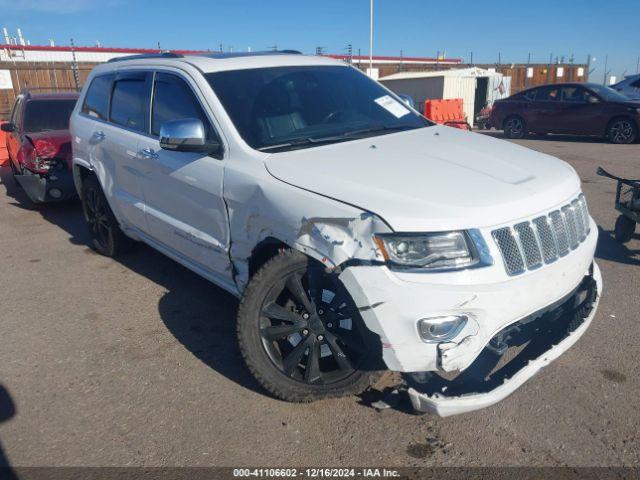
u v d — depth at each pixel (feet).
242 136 11.87
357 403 10.81
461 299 8.63
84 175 19.34
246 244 11.42
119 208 16.98
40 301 16.06
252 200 10.98
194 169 12.51
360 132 13.00
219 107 12.36
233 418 10.51
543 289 9.45
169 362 12.53
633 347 12.45
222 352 12.89
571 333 10.28
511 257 9.09
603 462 9.12
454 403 8.87
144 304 15.60
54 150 24.97
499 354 9.40
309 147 11.80
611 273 16.75
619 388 11.00
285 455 9.52
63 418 10.67
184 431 10.19
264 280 10.25
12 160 30.42
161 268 18.29
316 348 10.12
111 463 9.44
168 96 14.14
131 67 16.35
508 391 9.13
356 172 10.18
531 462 9.18
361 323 9.14
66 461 9.52
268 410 10.70
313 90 13.87
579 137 53.16
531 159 11.55
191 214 13.15
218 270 12.71
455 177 10.00
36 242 21.84
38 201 25.57
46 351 13.17
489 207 9.07
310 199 9.80
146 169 14.57
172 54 15.37
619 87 57.21
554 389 11.04
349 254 9.11
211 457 9.52
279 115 12.69
